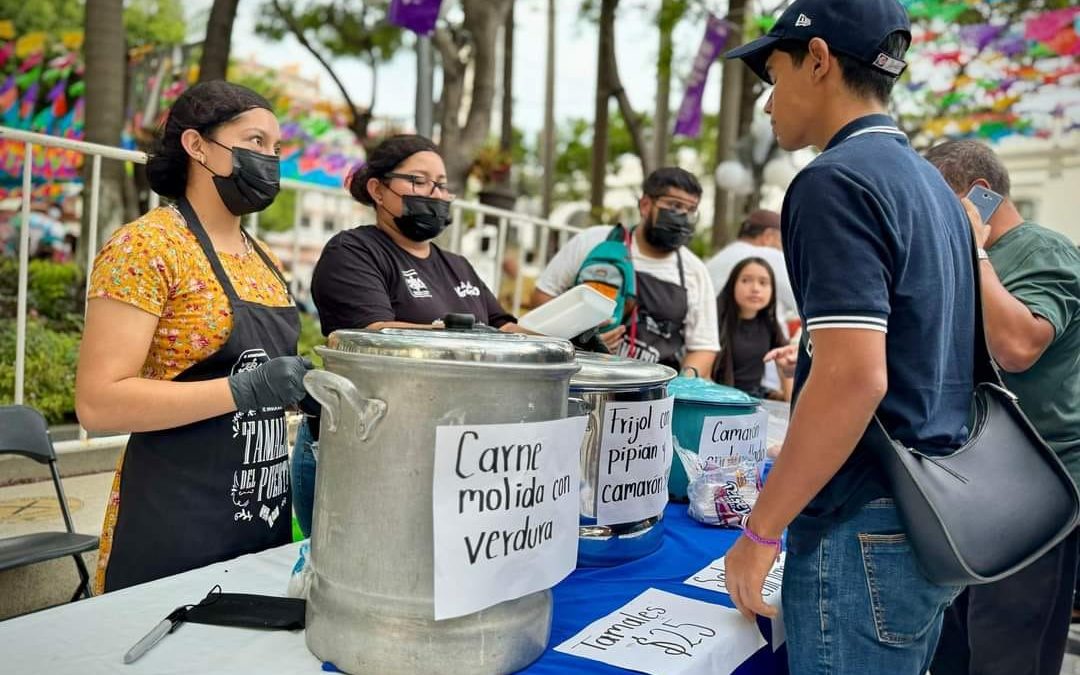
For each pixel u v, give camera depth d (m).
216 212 1.76
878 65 1.31
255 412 1.72
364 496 1.07
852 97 1.34
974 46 7.57
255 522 1.74
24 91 9.39
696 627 1.35
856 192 1.20
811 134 1.40
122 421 1.50
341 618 1.09
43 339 4.72
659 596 1.48
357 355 1.05
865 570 1.28
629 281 3.17
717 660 1.29
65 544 2.39
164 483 1.65
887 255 1.21
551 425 1.14
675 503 2.10
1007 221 2.29
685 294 3.36
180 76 8.85
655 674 1.18
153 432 1.66
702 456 2.00
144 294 1.55
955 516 1.20
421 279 2.49
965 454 1.30
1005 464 1.31
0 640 1.17
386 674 1.07
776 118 1.44
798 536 1.34
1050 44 7.27
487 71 6.65
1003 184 2.26
